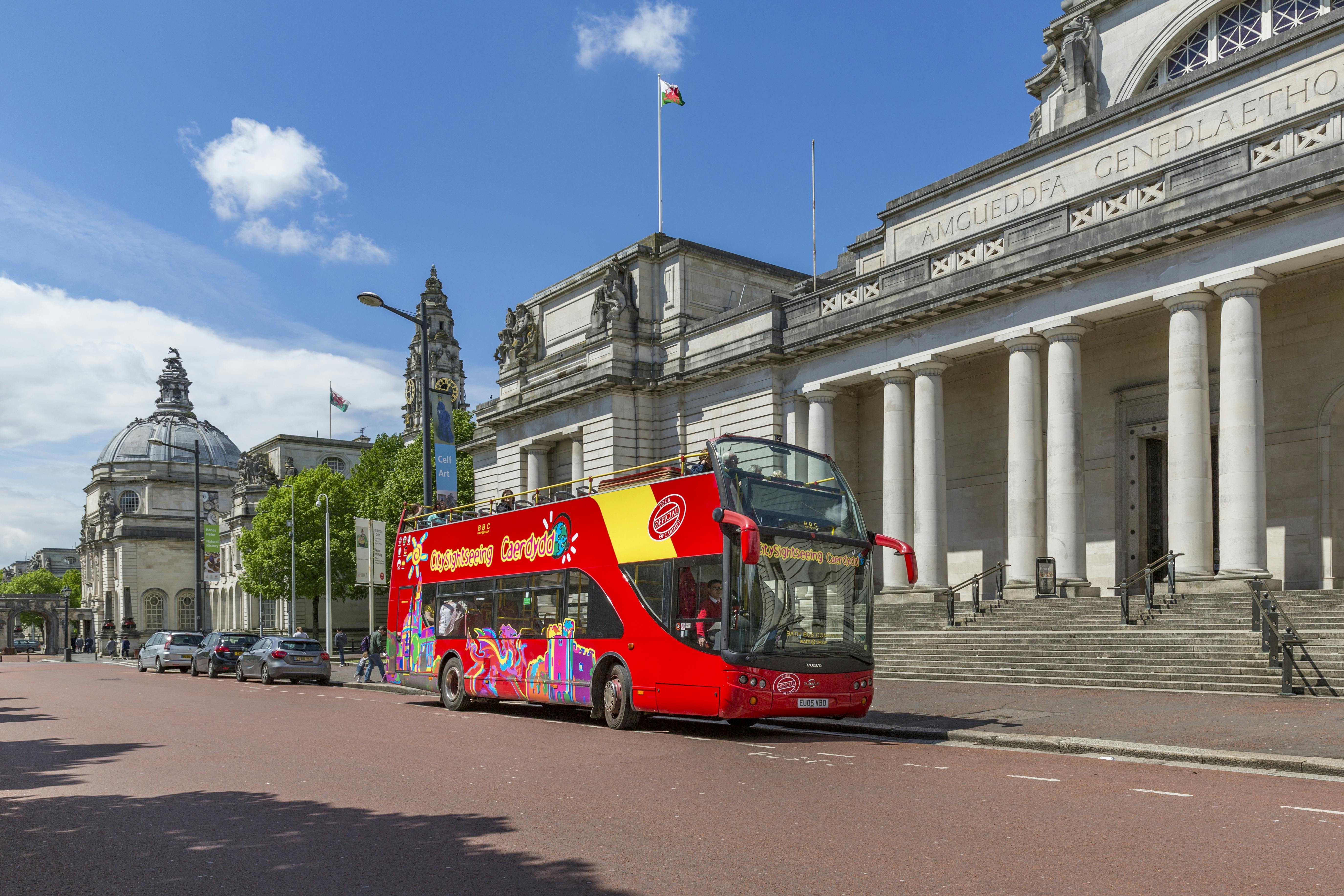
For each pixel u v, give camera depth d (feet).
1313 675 66.33
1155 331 117.70
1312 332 104.53
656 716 74.90
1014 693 74.13
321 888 26.78
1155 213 98.58
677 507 63.26
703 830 32.40
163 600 491.72
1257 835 30.37
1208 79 104.37
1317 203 88.22
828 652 59.36
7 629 490.49
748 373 146.51
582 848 30.22
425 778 44.11
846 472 148.46
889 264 137.80
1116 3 129.59
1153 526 119.44
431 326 360.28
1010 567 113.39
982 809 34.81
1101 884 25.35
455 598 86.17
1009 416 114.83
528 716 76.89
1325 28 96.17
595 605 69.05
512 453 188.85
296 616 323.98
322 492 294.25
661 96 173.88
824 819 33.68
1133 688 73.36
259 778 45.19
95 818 37.04
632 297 168.35
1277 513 106.11
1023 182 121.29
